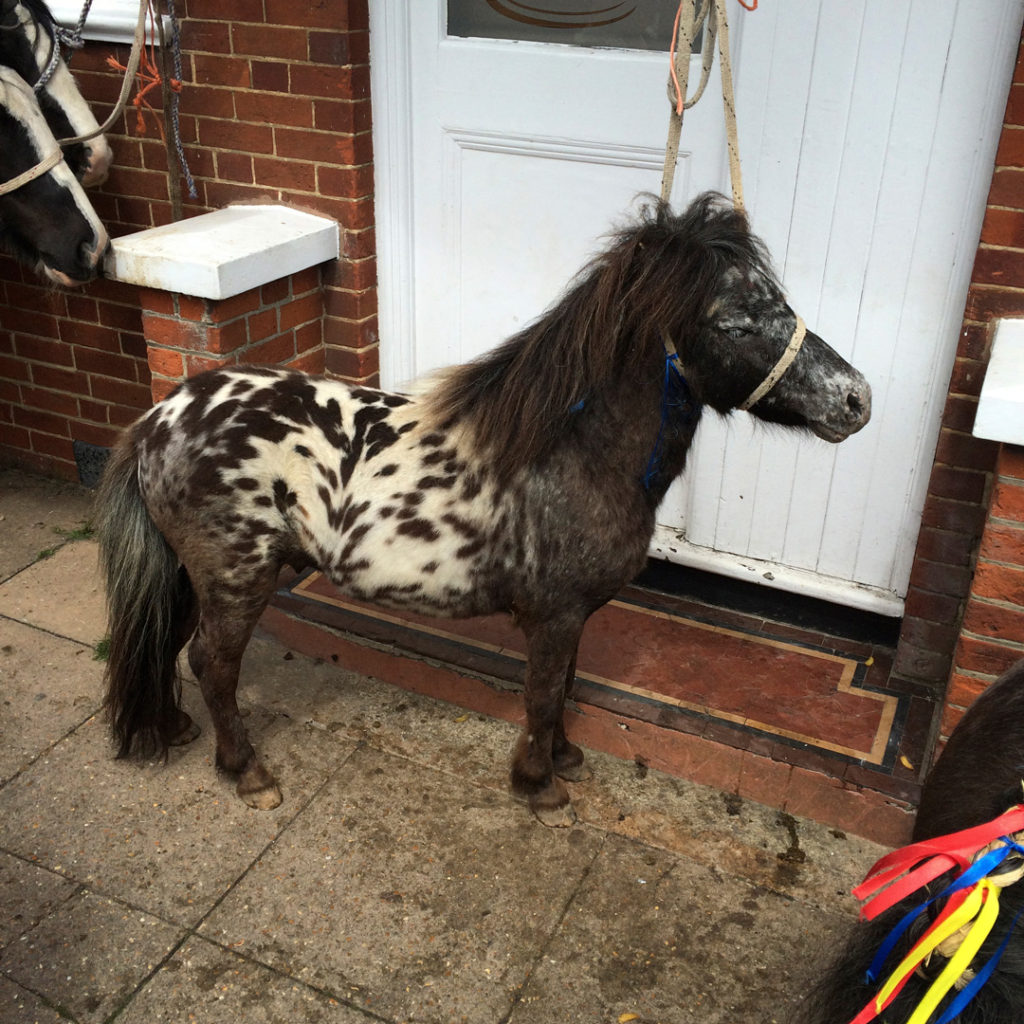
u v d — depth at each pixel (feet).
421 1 10.05
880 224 8.98
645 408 7.09
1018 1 7.81
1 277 12.71
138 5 10.59
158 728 8.87
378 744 9.33
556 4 9.71
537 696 8.00
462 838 8.33
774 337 6.52
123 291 11.97
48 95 9.93
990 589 7.89
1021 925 4.27
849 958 4.92
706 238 6.48
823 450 9.91
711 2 6.70
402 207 11.05
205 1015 6.84
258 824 8.41
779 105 8.98
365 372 11.83
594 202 10.25
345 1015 6.86
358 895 7.77
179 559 8.07
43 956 7.21
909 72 8.38
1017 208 7.86
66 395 13.10
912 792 8.47
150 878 7.88
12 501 13.21
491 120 10.30
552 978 7.15
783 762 8.78
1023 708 5.40
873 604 10.14
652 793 8.87
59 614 11.03
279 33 10.30
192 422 7.64
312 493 7.73
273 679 10.11
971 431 8.65
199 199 11.62
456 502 7.52
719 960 7.32
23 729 9.37
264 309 10.71
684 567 11.15
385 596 7.88
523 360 7.18
